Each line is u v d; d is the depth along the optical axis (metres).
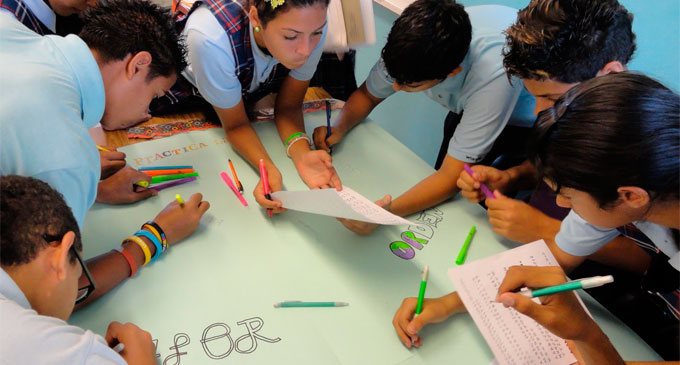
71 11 1.21
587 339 0.66
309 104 1.49
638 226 0.83
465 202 1.16
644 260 1.07
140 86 0.81
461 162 1.17
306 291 0.88
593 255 1.09
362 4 1.43
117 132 1.25
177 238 0.95
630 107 0.57
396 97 2.27
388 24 2.06
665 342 0.97
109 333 0.74
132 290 0.85
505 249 1.02
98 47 0.75
